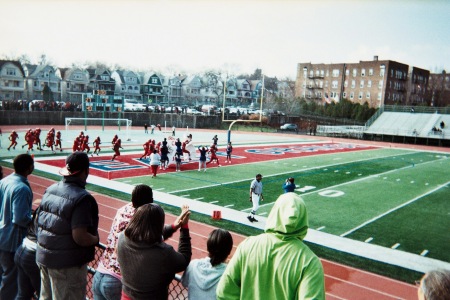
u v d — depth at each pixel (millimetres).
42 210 3912
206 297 3352
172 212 14188
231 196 17047
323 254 10852
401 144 53344
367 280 9297
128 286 3215
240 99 116188
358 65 85938
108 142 36438
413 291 8797
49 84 83188
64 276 3842
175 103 100625
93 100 61594
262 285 2650
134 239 3143
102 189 17219
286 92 120438
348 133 62812
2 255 4762
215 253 3426
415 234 13016
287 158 31281
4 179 4762
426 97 92812
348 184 21328
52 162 23641
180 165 24750
